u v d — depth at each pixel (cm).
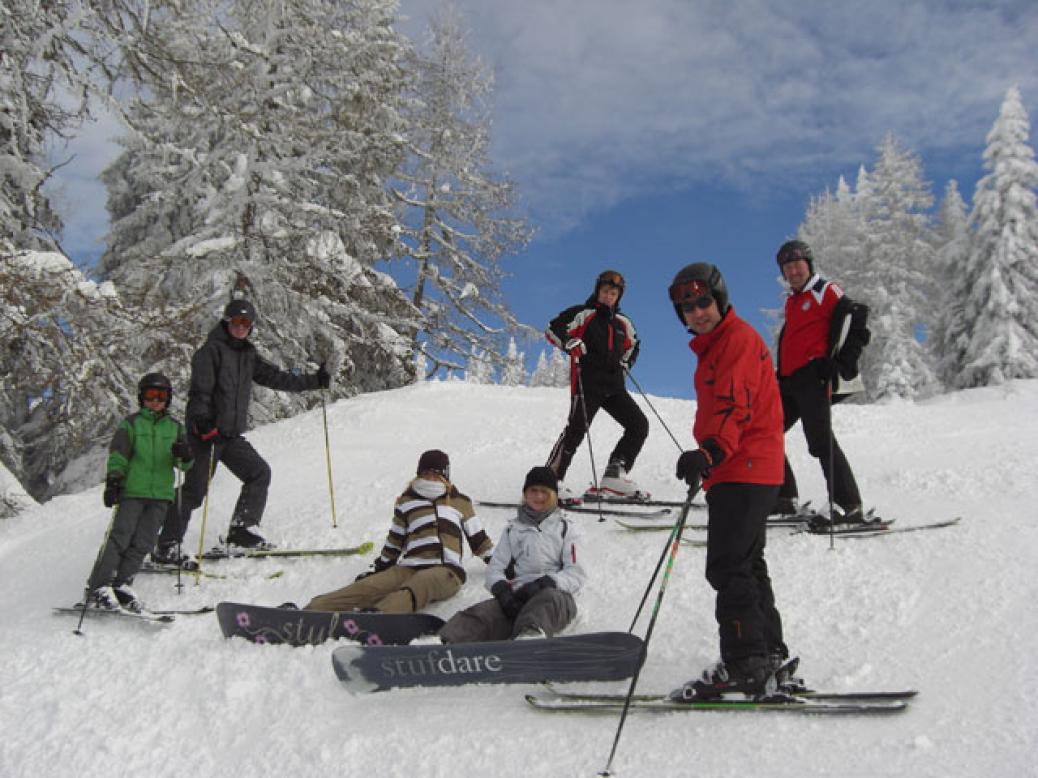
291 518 591
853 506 465
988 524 455
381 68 1509
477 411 926
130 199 1923
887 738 263
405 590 403
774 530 487
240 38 1238
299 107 1419
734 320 298
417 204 1894
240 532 529
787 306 484
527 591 377
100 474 1277
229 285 1270
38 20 867
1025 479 536
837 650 340
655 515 524
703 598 404
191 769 296
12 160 901
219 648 386
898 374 2525
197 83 1132
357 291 1497
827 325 463
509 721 299
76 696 350
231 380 532
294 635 383
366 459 748
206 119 1229
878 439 760
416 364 1731
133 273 1276
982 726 266
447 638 357
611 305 559
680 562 452
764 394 298
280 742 305
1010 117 2492
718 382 288
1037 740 253
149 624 427
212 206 1340
